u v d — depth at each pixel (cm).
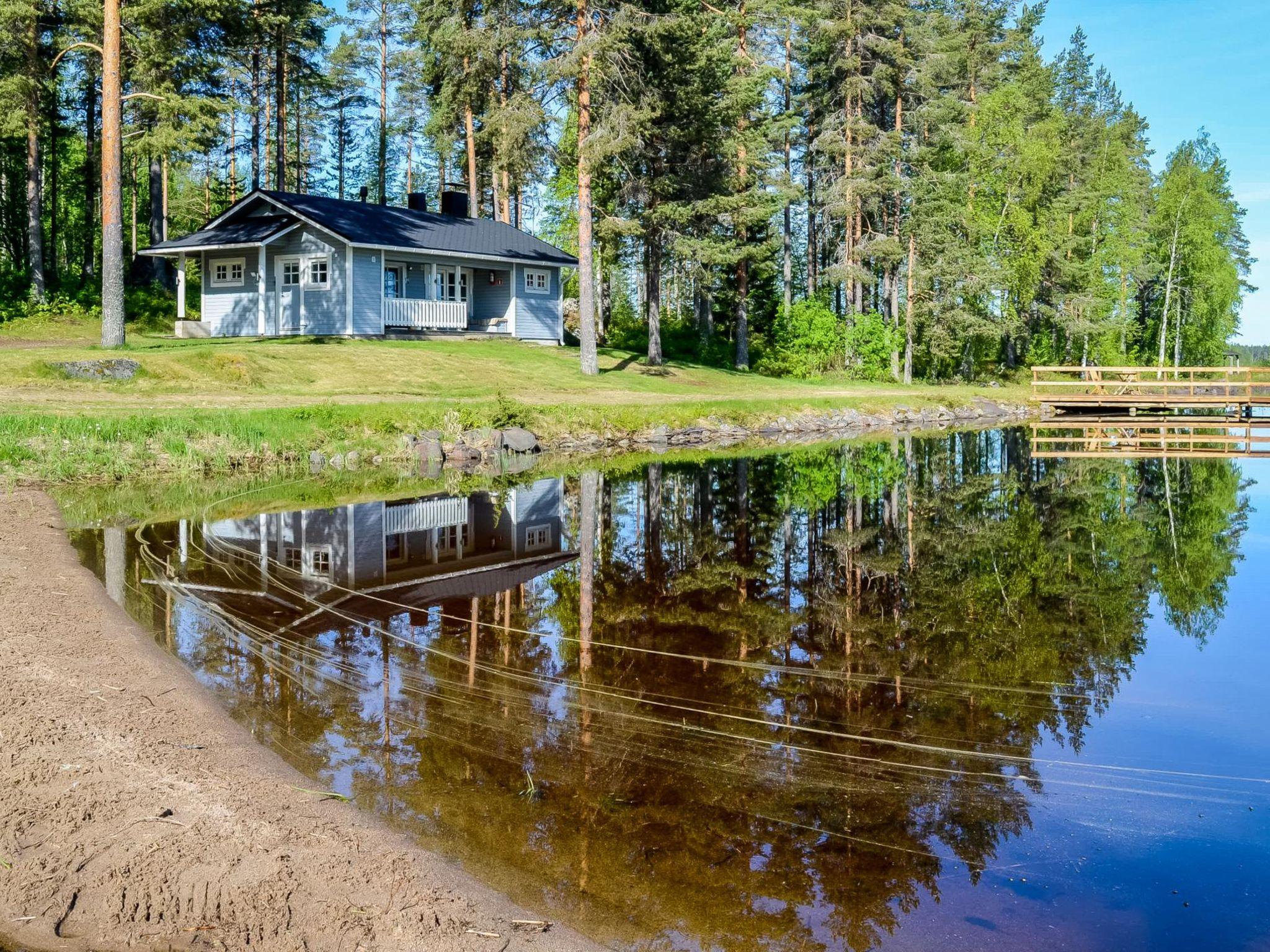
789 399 3166
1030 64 5572
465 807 449
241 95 4831
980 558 1178
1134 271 5453
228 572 932
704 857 416
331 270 2938
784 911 376
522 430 2144
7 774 434
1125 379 4931
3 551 900
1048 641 809
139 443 1587
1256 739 577
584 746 533
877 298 5534
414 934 334
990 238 4716
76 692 545
